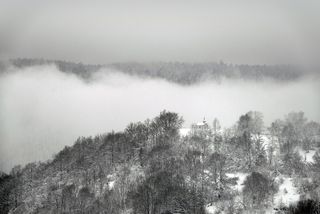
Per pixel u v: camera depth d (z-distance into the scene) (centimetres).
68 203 17012
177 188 14988
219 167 16412
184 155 17912
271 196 14400
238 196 14888
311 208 13400
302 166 16600
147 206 14650
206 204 14762
